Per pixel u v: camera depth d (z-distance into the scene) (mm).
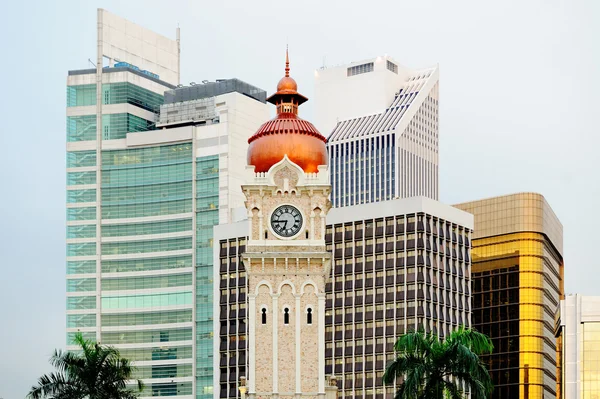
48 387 189000
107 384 190625
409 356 187625
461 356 184000
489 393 188250
